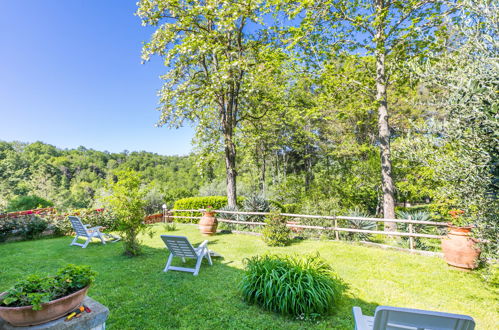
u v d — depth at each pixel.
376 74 9.52
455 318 1.60
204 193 19.72
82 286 2.07
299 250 6.86
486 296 4.05
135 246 6.51
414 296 4.10
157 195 18.47
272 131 17.05
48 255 6.72
